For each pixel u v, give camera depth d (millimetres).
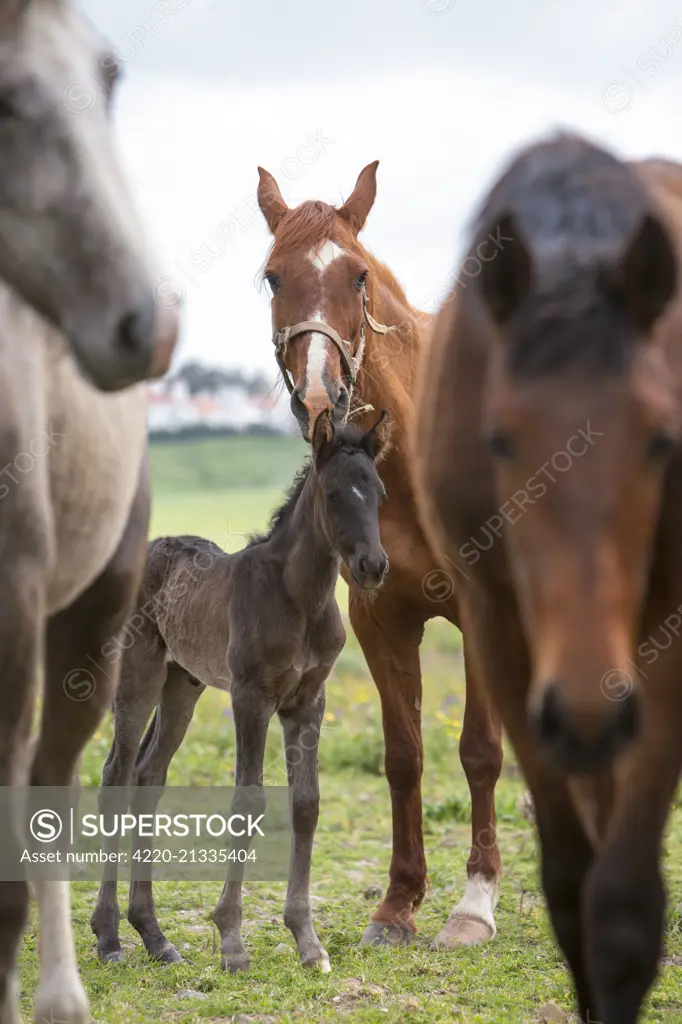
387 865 8172
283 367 6887
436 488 3928
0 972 3637
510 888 7492
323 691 6652
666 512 3436
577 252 3273
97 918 6285
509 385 3074
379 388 6914
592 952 3428
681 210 3875
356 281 6691
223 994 5531
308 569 6359
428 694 13898
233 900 6090
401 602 6832
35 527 3508
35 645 3527
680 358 3453
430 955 6219
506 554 3727
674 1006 5301
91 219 3121
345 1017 5195
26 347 3551
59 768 4578
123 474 4223
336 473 6145
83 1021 4383
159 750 6871
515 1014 5195
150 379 3447
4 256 3230
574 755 2812
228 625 6566
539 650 2930
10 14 3191
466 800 9461
